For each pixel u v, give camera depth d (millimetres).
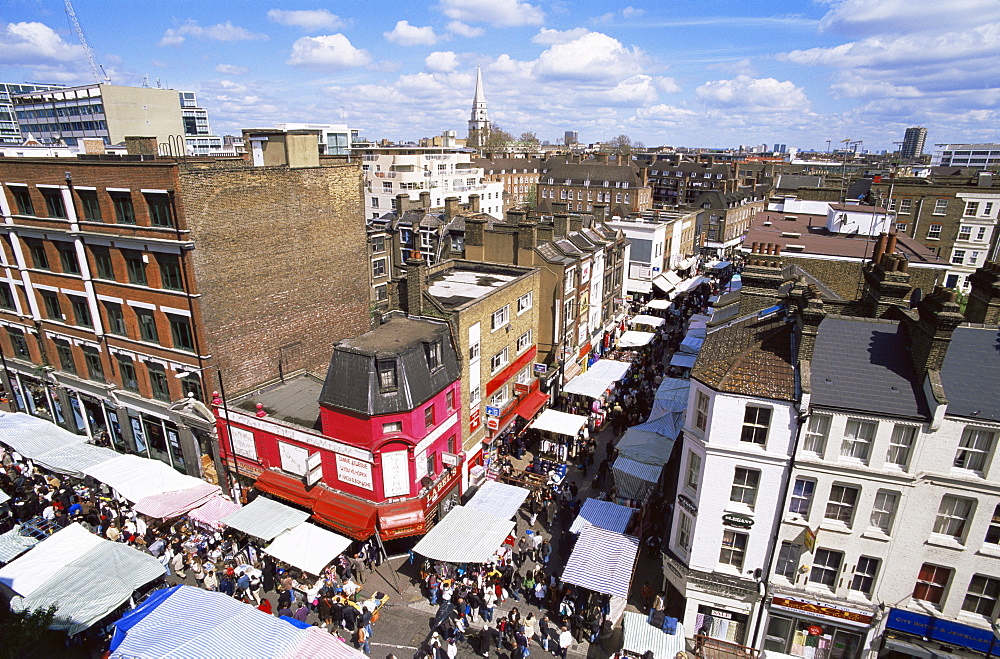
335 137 131625
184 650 16656
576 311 42875
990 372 17906
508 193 151750
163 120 112938
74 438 30125
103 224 27484
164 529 26156
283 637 17391
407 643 20812
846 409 17734
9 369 37594
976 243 51688
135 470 26750
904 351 19047
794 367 19078
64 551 21344
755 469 19312
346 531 23859
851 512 18828
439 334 26188
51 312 33406
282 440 26234
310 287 32094
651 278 67250
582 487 30969
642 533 26500
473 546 22719
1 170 30625
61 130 116250
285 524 23656
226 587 22234
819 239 40031
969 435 17203
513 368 34719
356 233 34656
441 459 26938
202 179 25500
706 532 20375
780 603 19875
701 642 21297
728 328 22391
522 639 19891
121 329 30344
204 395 27812
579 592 23125
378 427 23547
